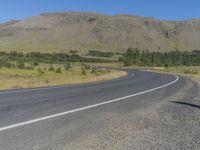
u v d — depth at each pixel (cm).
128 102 1608
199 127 1015
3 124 938
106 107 1389
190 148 749
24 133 834
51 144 738
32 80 3294
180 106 1529
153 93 2162
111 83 3231
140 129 959
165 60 17625
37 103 1448
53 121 1012
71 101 1561
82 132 877
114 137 838
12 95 1811
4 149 686
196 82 3694
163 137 859
